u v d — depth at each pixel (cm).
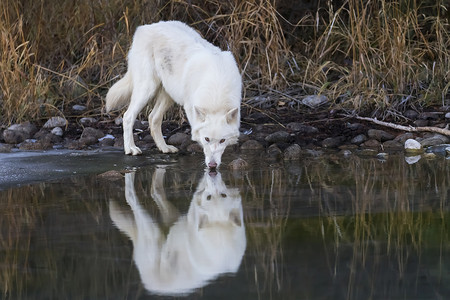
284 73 2997
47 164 2108
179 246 1209
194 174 1938
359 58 2831
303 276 1039
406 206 1465
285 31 3170
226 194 1645
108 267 1106
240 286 1002
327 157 2178
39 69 2831
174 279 1033
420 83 2833
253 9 2889
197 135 2027
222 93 2012
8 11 2795
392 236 1238
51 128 2639
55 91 2970
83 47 3103
